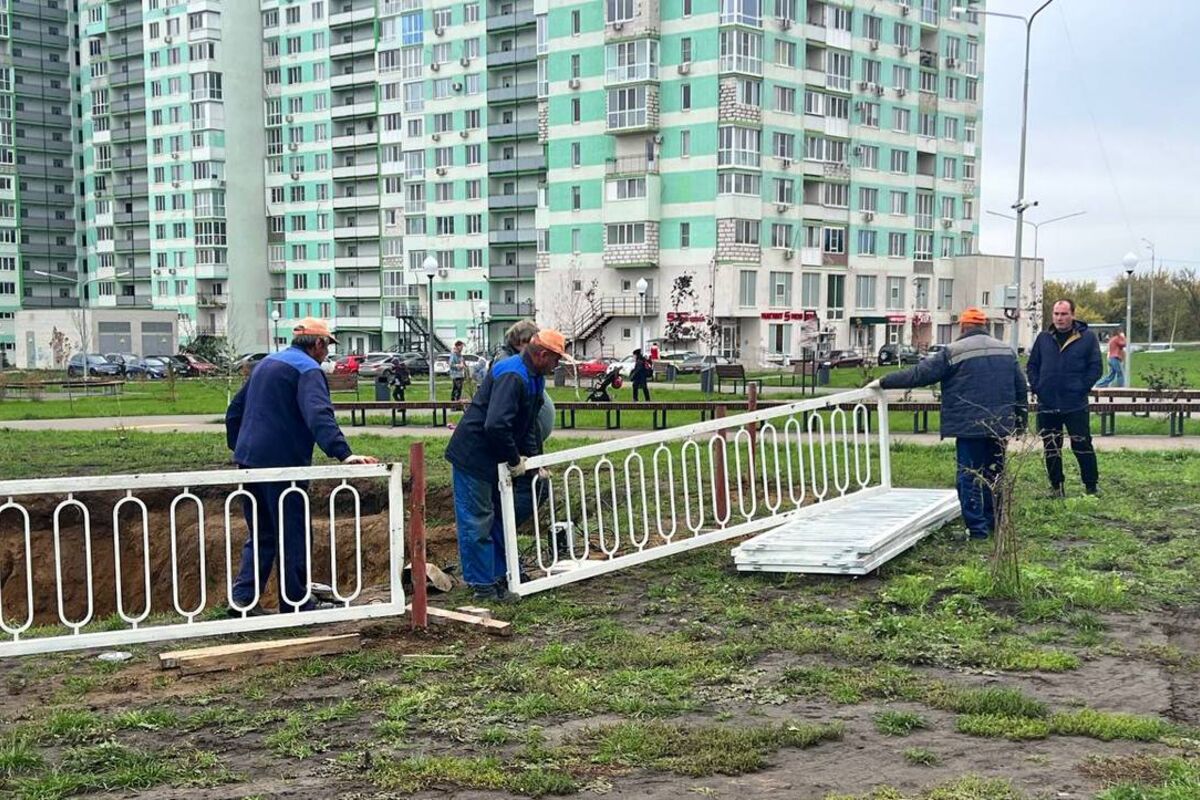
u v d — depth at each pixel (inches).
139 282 3464.6
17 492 218.8
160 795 156.9
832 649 220.4
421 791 156.2
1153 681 198.2
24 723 188.5
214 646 233.1
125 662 229.0
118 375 2054.6
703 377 1205.1
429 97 2765.7
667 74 2176.4
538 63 2370.8
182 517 450.0
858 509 337.7
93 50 3484.3
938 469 486.6
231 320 3181.6
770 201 2191.2
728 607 255.9
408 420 933.2
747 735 172.4
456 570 316.2
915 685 197.8
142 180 3405.5
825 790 151.9
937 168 2598.4
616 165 2244.1
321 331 266.5
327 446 251.4
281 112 3186.5
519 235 2613.2
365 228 3024.1
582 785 156.2
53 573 435.2
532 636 239.6
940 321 2640.3
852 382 1483.8
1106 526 342.0
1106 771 155.6
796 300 2262.6
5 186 3590.1
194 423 902.4
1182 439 666.8
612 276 2285.9
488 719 186.4
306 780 161.5
